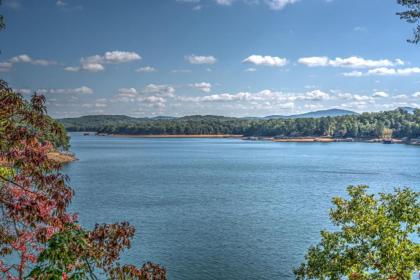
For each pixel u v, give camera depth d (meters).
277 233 52.03
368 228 19.83
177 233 51.66
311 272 21.83
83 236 10.87
